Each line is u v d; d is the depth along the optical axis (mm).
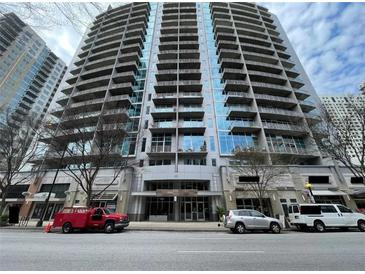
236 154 25781
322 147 22688
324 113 22812
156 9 54156
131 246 8352
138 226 18344
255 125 32250
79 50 49219
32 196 27938
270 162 26969
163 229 15906
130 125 32406
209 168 27234
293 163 30359
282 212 24438
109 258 6367
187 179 26172
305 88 40594
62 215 15336
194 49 43438
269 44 45750
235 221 14367
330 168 27672
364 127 20156
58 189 28281
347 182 26859
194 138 31594
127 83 36594
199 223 21984
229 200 24797
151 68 40781
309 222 15203
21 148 25188
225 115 33750
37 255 6812
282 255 6727
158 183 27875
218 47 42500
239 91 36938
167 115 33312
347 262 5902
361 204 25344
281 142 31938
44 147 29500
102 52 43250
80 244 8883
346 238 10797
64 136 24156
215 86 37438
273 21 53094
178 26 46406
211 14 51312
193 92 36656
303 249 7711
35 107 56438
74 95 37625
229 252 7176
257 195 23625
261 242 9438
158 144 30938
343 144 20359
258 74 37719
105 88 36688
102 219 15008
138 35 46156
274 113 32938
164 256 6598
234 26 46188
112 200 25734
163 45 42531
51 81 64188
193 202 26375
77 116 25250
